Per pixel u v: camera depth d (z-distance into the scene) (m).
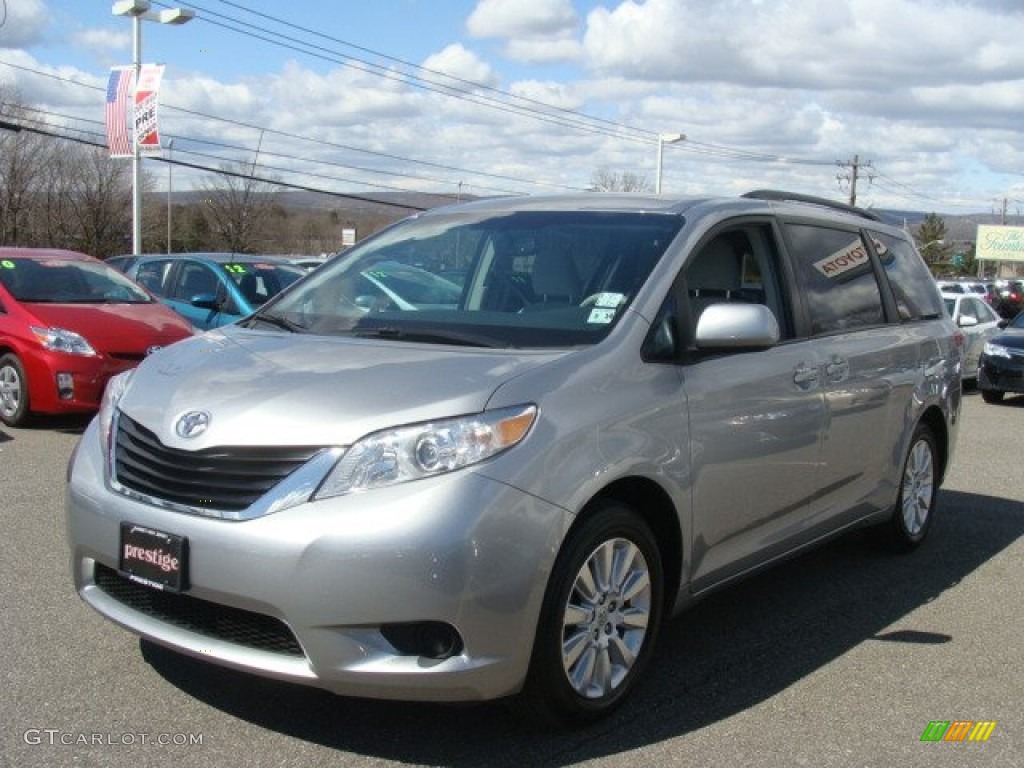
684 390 3.98
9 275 9.73
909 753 3.66
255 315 4.71
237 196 65.38
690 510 4.00
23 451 8.26
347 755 3.46
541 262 4.38
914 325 6.08
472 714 3.77
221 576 3.26
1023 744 3.76
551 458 3.39
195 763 3.37
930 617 5.13
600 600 3.66
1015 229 96.81
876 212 6.28
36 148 60.47
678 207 4.57
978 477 8.89
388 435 3.26
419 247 4.82
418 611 3.16
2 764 3.32
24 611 4.64
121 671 4.04
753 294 4.68
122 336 9.23
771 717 3.90
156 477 3.48
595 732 3.70
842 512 5.26
